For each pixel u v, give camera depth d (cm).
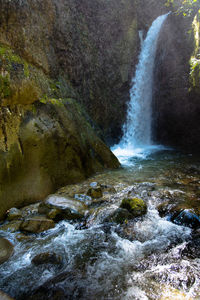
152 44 1008
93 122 687
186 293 198
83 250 267
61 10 572
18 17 397
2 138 337
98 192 404
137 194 406
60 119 471
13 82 359
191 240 274
